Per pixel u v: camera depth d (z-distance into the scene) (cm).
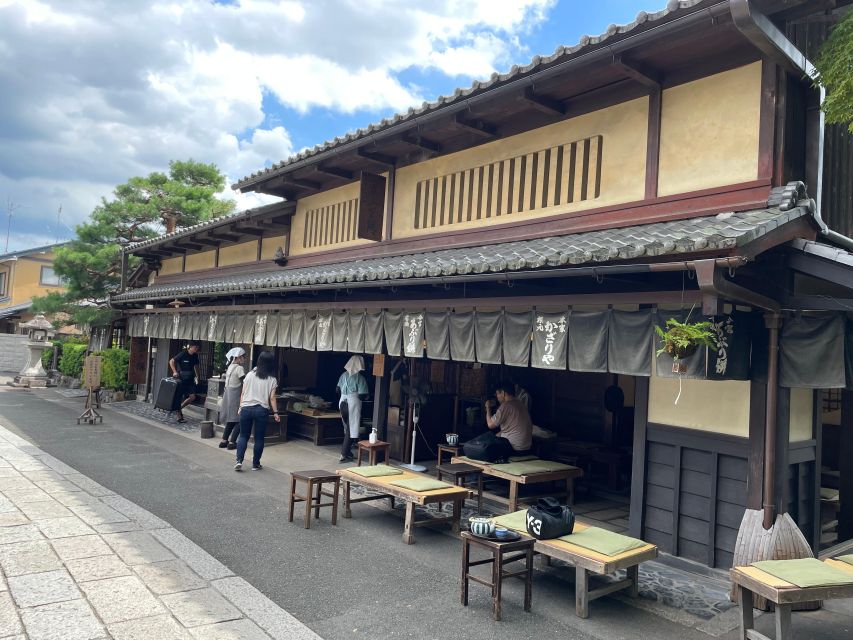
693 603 489
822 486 863
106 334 2061
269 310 1052
